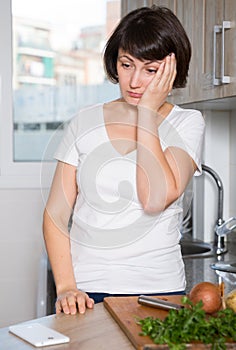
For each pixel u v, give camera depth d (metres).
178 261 1.73
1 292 3.30
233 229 2.86
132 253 1.67
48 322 1.45
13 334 1.37
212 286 1.46
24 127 3.35
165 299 1.57
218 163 3.03
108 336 1.35
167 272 1.69
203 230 3.03
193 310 1.30
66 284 1.65
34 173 3.31
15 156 3.35
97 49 3.43
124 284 1.67
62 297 1.58
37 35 3.36
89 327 1.41
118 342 1.31
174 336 1.25
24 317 3.33
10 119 3.29
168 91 1.67
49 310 2.86
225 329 1.27
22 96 3.35
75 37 3.41
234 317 1.32
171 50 1.64
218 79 2.19
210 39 2.26
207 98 2.31
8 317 3.32
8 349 1.28
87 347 1.28
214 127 3.01
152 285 1.68
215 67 2.20
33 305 3.32
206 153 3.01
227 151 3.03
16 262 3.30
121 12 3.22
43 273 2.89
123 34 1.65
